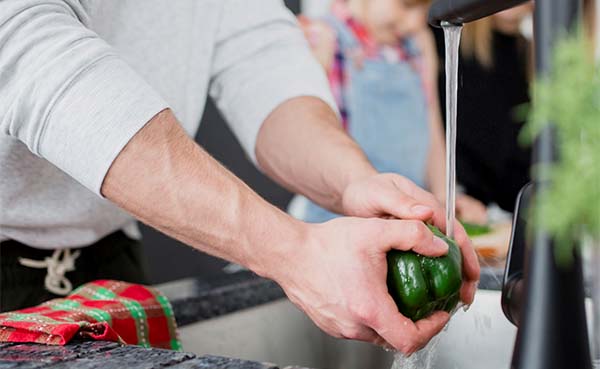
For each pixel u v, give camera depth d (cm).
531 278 55
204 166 83
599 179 43
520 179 213
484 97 215
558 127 50
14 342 79
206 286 129
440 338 109
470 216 217
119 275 127
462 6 67
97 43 83
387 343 85
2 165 106
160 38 120
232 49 131
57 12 85
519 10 215
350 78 283
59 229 117
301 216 275
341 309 80
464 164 218
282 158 120
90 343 78
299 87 125
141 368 66
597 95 44
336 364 136
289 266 82
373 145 285
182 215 82
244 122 129
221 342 123
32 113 81
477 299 121
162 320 103
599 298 79
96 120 80
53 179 112
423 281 79
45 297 117
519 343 55
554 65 51
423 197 96
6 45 82
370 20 279
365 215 96
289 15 138
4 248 114
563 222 45
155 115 81
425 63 277
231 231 81
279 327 133
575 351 54
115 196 83
